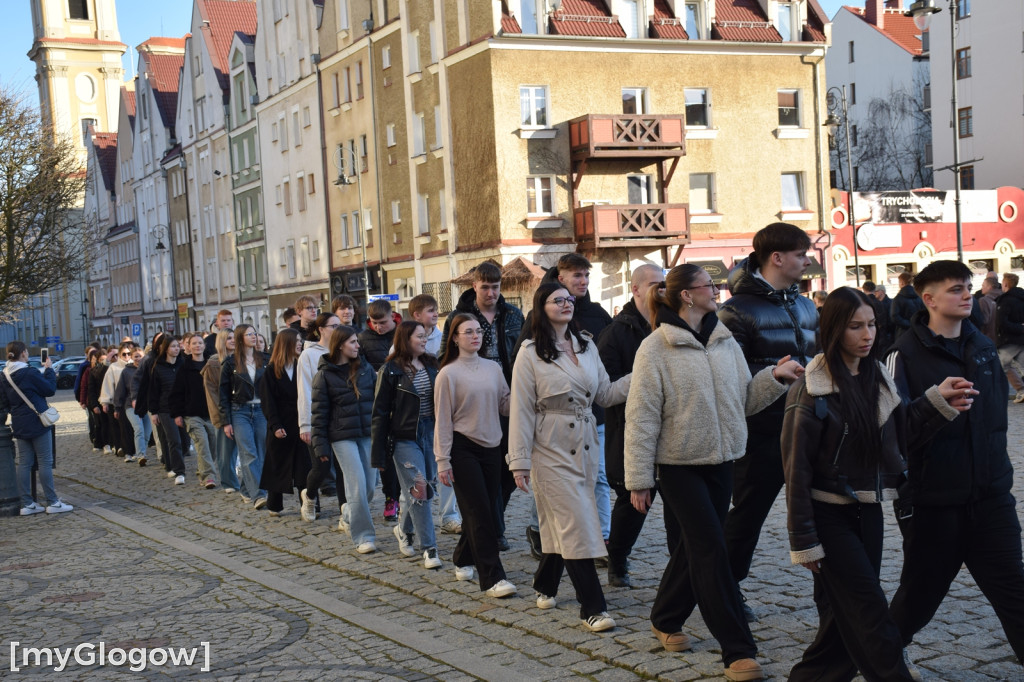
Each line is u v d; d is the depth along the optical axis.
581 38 39.22
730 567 6.37
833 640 5.41
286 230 59.56
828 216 43.78
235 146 66.38
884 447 5.15
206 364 14.80
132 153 90.19
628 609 7.66
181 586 9.70
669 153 39.78
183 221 77.69
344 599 8.81
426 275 44.62
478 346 8.62
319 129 54.12
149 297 88.12
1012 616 5.47
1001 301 20.14
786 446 5.24
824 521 5.20
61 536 12.90
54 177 43.09
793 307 6.98
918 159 65.38
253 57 63.44
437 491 14.12
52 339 88.19
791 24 43.38
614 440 8.03
